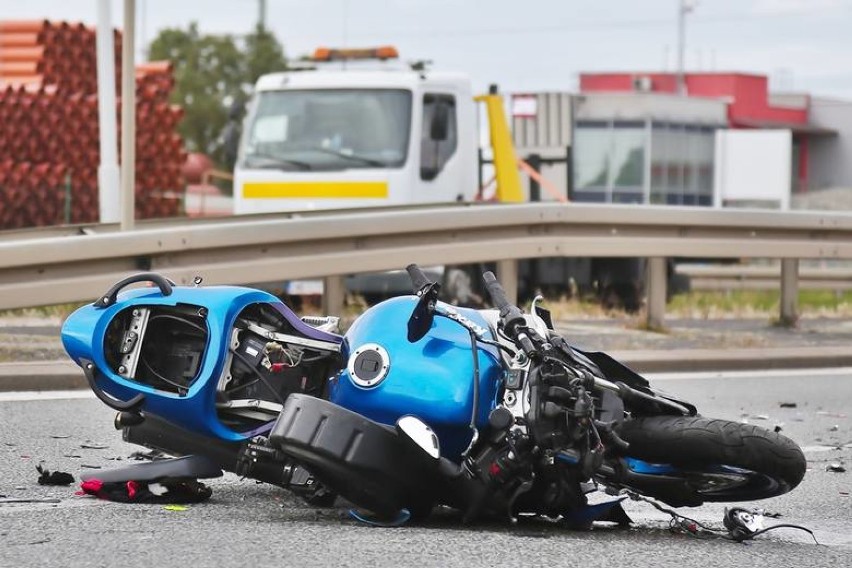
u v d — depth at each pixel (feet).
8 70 233.96
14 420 78.38
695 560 48.88
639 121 461.37
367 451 49.78
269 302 55.88
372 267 115.96
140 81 240.94
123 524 51.39
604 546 50.47
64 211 223.30
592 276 159.22
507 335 51.57
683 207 128.67
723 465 52.54
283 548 47.80
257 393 55.16
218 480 62.80
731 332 130.11
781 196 380.17
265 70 543.39
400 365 51.85
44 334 109.70
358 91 152.87
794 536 55.52
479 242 121.80
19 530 50.16
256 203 153.28
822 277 218.79
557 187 200.23
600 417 51.98
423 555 47.34
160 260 103.96
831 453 76.84
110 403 54.13
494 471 50.47
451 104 154.71
